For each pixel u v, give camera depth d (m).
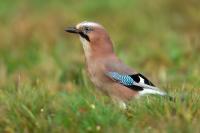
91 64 11.82
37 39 19.12
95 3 21.69
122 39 19.17
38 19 20.11
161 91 11.25
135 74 11.51
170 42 18.12
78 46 18.72
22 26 19.59
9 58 17.95
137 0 21.67
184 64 16.19
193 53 16.67
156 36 19.41
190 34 19.12
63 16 20.36
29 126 10.13
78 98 11.27
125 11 20.97
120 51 17.81
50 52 17.86
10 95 11.03
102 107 10.41
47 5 21.97
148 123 10.20
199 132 9.66
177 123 9.82
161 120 10.09
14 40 19.22
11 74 16.11
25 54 18.25
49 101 11.01
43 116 10.28
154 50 17.14
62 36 19.62
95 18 20.69
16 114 10.27
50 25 19.72
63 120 10.12
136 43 18.84
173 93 11.03
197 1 21.09
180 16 20.69
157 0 21.31
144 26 20.11
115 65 11.60
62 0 22.39
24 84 11.92
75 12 21.03
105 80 11.60
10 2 22.61
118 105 11.17
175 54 16.64
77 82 14.70
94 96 11.40
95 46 11.83
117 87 11.50
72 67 15.65
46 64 16.42
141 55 17.27
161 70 15.93
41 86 11.84
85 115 10.17
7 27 20.20
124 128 9.94
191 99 10.68
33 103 10.66
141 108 10.55
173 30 20.06
